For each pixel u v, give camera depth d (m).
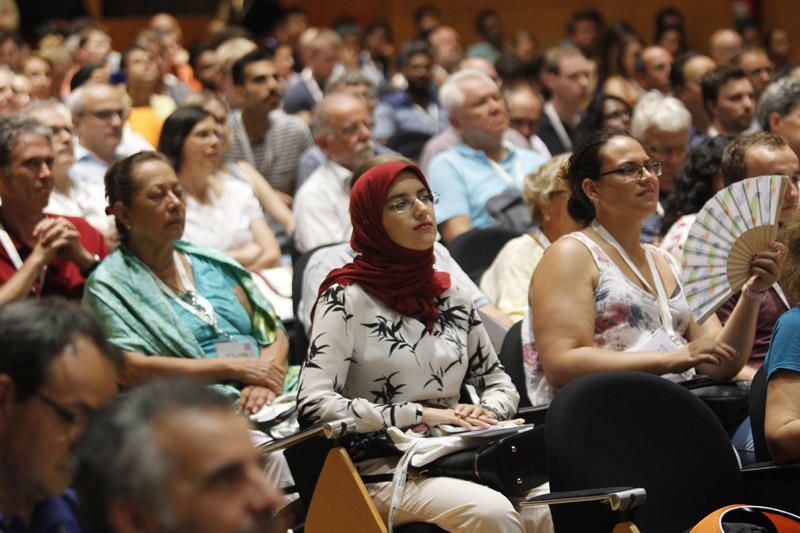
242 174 13.17
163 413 2.77
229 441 2.76
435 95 19.42
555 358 7.34
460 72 13.05
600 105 14.73
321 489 6.26
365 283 6.79
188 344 7.97
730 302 8.40
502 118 12.77
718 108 13.90
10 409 3.67
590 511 5.51
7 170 8.29
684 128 11.47
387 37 26.19
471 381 7.20
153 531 2.72
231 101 17.72
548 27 28.44
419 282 6.90
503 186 12.66
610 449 5.95
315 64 20.83
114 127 11.98
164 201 7.92
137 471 2.71
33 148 8.32
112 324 7.81
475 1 29.05
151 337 7.91
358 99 12.09
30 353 3.65
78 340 3.73
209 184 11.55
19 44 19.41
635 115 11.74
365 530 6.14
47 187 8.40
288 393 8.15
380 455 6.65
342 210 11.96
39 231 8.08
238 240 11.52
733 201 7.36
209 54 20.12
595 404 5.99
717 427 6.25
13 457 3.70
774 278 7.44
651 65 19.91
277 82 14.85
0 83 13.63
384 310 6.80
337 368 6.63
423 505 6.38
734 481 6.21
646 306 7.54
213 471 2.72
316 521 6.30
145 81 16.55
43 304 3.80
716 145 9.59
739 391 7.68
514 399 7.12
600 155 7.62
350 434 6.19
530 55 25.33
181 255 8.47
